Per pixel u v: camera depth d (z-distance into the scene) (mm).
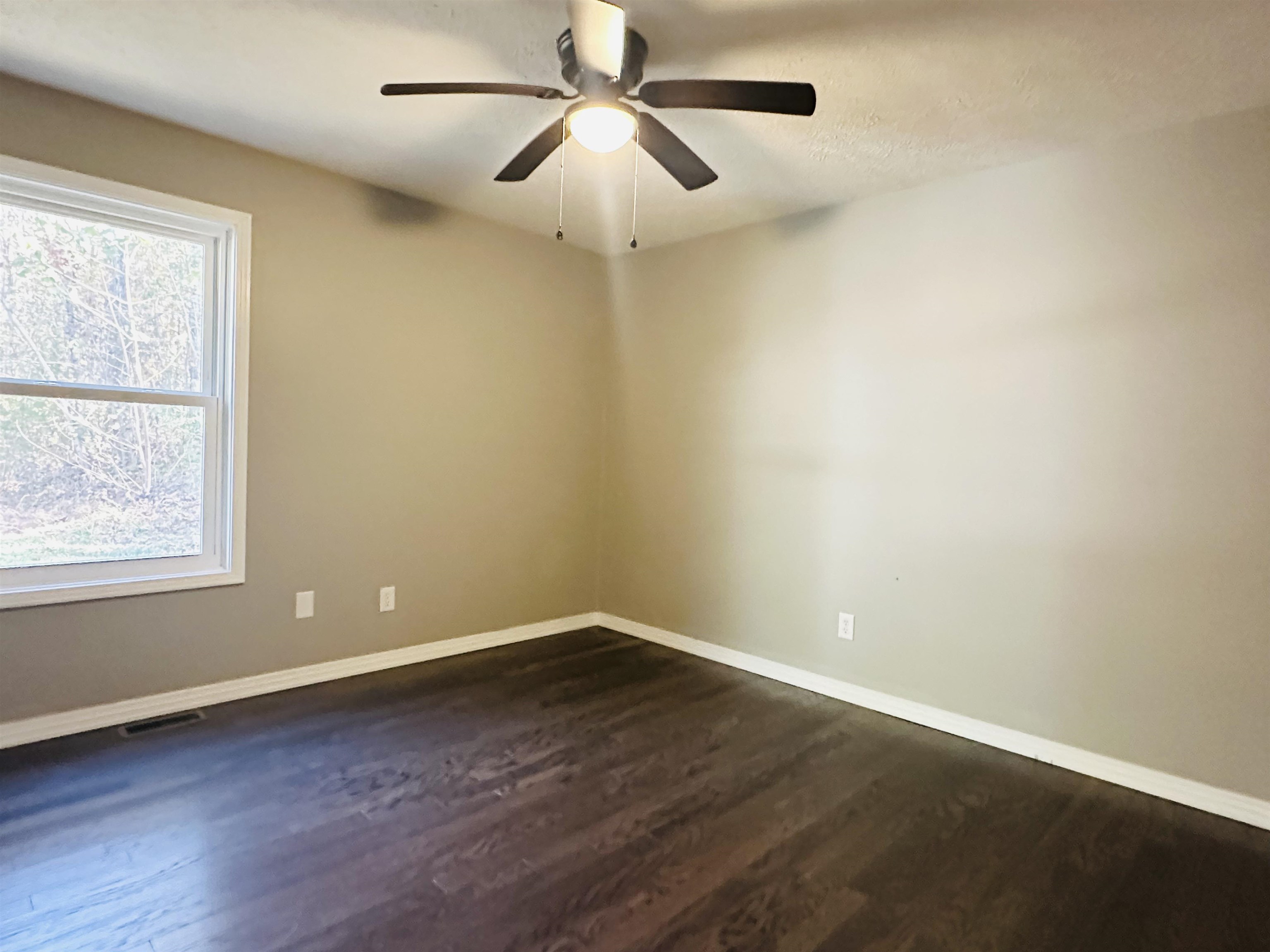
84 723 2529
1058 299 2574
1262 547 2193
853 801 2264
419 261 3346
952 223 2840
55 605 2461
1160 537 2371
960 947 1609
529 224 3646
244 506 2855
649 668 3523
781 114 2031
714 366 3680
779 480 3414
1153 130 2371
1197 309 2295
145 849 1841
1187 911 1765
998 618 2729
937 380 2881
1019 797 2330
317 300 3020
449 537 3561
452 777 2309
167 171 2596
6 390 2385
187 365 2773
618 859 1890
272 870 1780
